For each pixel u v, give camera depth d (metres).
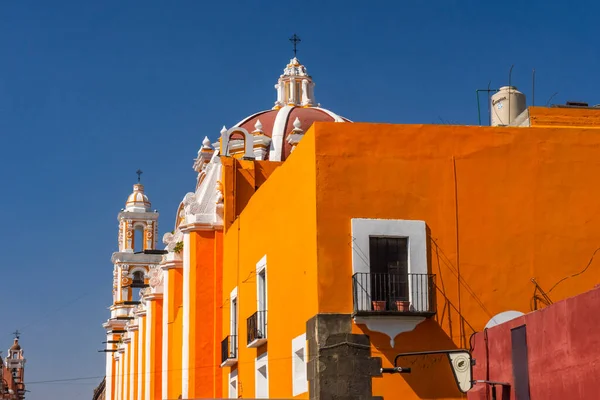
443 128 26.77
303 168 26.97
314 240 25.64
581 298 19.11
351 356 24.97
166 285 44.94
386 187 26.12
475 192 26.61
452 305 25.84
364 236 25.67
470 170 26.70
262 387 31.28
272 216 30.38
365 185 26.02
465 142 26.81
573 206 27.06
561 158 27.25
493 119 33.75
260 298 31.66
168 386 43.78
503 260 26.39
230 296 36.25
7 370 95.62
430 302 25.64
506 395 22.16
